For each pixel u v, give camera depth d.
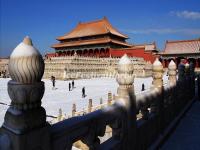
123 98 5.48
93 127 4.00
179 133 9.56
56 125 3.25
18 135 2.57
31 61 2.63
